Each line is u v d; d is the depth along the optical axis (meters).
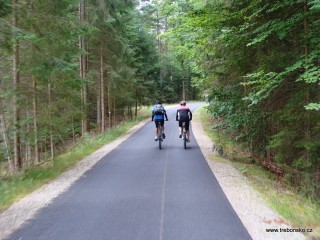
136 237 5.02
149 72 37.03
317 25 9.31
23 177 9.59
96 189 8.01
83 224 5.63
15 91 11.53
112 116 35.69
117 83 24.55
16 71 11.33
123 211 6.25
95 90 27.39
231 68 13.02
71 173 10.11
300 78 8.20
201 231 5.19
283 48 10.80
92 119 33.31
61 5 12.06
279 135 9.73
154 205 6.57
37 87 13.57
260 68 10.12
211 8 11.53
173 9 21.56
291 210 6.34
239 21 11.48
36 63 10.88
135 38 30.52
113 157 12.75
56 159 12.98
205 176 9.16
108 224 5.59
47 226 5.58
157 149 14.39
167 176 9.19
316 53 8.51
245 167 11.19
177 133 20.34
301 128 9.95
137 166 10.76
